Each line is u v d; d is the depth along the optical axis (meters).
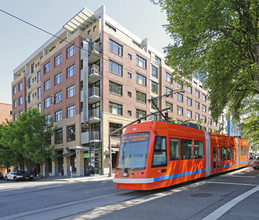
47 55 35.31
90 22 29.69
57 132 31.80
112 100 27.94
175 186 11.54
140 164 9.55
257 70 13.30
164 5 15.22
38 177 30.17
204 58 14.88
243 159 21.36
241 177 14.78
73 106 29.00
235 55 15.34
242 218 5.77
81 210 7.29
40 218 6.57
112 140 27.55
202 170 13.16
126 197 9.23
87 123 26.73
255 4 11.77
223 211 6.45
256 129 20.08
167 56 15.26
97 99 27.19
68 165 29.12
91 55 27.08
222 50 14.57
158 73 37.88
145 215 6.34
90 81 28.62
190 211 6.61
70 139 29.08
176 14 14.34
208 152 14.19
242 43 14.92
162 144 10.25
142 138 10.08
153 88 36.47
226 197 8.37
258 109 19.86
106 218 6.22
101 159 26.03
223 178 14.38
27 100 41.75
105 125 26.70
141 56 33.62
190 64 14.41
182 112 44.00
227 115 20.23
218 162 15.52
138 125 10.72
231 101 18.80
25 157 30.58
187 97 46.41
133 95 31.34
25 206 8.41
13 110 47.00
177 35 14.68
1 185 17.64
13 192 12.47
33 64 42.06
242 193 9.09
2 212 7.60
